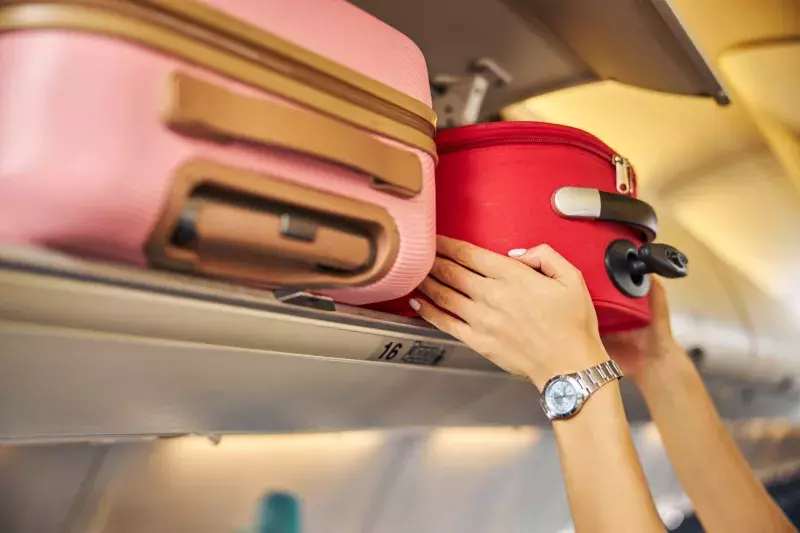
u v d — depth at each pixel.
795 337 3.48
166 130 0.59
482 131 1.03
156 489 1.15
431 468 1.74
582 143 1.06
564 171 1.03
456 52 1.49
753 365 2.99
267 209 0.69
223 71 0.63
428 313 1.04
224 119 0.62
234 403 1.02
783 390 3.58
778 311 3.44
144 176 0.57
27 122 0.53
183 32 0.61
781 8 2.40
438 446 1.74
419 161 0.84
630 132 2.85
